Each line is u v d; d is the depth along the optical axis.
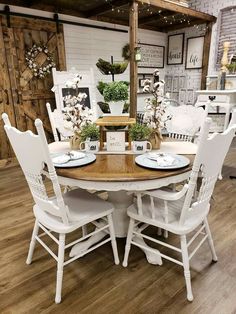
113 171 1.48
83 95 1.90
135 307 1.46
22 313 1.43
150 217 1.55
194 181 1.31
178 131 2.48
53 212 1.49
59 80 3.92
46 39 4.07
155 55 5.75
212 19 4.83
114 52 5.01
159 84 1.82
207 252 1.92
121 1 3.63
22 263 1.83
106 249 1.99
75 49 4.46
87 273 1.73
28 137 1.25
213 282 1.64
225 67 4.18
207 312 1.43
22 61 3.89
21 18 3.74
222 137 1.26
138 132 1.80
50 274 1.73
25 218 2.44
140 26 5.27
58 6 3.99
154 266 1.79
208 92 3.85
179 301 1.50
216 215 2.45
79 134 1.93
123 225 2.06
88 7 4.06
